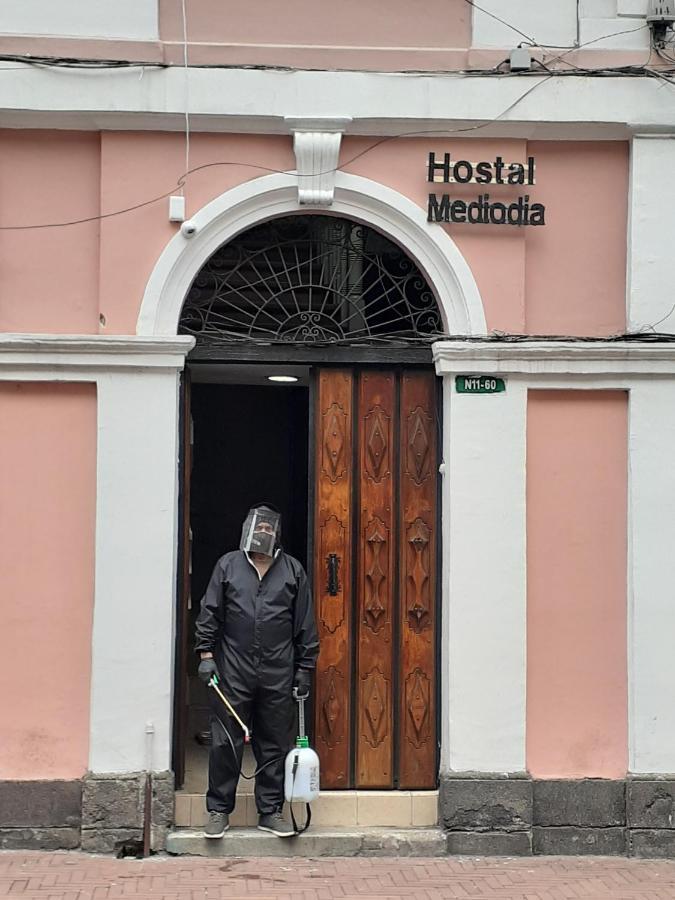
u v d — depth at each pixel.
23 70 7.40
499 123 7.62
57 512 7.47
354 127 7.61
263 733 7.45
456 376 7.61
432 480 7.88
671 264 7.70
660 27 7.71
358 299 7.84
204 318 7.75
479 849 7.46
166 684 7.40
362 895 6.66
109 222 7.53
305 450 10.24
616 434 7.68
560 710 7.58
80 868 7.03
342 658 7.82
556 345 7.54
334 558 7.85
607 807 7.54
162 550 7.44
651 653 7.57
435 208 7.63
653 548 7.61
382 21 7.71
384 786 7.78
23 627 7.42
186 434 7.75
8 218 7.55
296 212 7.70
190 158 7.58
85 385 7.50
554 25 7.75
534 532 7.62
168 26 7.62
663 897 6.70
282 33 7.66
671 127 7.67
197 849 7.34
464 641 7.52
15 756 7.37
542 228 7.76
